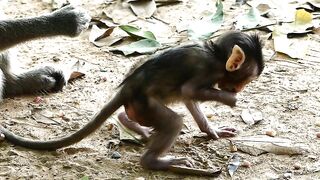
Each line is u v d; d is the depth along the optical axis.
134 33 7.90
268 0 8.68
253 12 8.24
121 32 8.17
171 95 5.55
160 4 8.76
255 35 5.67
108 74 7.32
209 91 5.46
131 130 6.05
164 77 5.47
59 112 6.66
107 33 8.07
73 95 6.99
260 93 6.82
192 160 5.77
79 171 5.73
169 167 5.63
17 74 7.10
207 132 6.07
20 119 6.57
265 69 7.25
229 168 5.68
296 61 7.41
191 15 8.48
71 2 8.90
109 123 6.35
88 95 6.96
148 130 6.01
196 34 7.84
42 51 7.92
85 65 7.52
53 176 5.68
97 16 8.54
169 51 5.55
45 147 5.94
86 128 5.72
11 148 6.03
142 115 5.51
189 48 5.52
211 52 5.53
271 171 5.64
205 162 5.79
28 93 7.12
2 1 8.44
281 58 7.49
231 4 8.75
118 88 5.72
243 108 6.57
